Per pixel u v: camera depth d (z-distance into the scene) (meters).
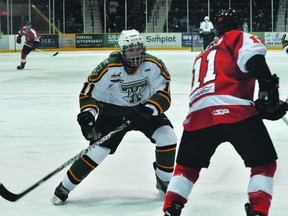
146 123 6.11
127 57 5.79
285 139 9.72
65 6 47.94
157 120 6.14
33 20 47.16
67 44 47.62
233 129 4.70
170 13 48.41
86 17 48.44
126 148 9.05
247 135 4.67
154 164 6.38
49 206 6.04
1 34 46.09
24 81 21.45
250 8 47.38
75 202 6.19
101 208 5.96
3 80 21.91
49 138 10.11
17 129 11.05
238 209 5.84
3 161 8.32
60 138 10.10
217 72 4.83
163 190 6.29
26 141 9.85
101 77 5.91
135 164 7.96
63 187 6.07
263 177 4.69
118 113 6.09
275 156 4.73
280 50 45.25
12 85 19.98
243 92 4.79
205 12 48.34
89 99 5.94
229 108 4.71
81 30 48.50
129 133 10.34
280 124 11.20
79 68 28.06
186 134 4.95
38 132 10.71
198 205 5.99
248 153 4.70
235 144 4.79
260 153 4.65
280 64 28.84
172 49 48.03
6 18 46.09
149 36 48.03
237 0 47.94
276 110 4.70
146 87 6.07
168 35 47.94
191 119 4.89
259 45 4.66
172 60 33.38
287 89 17.66
